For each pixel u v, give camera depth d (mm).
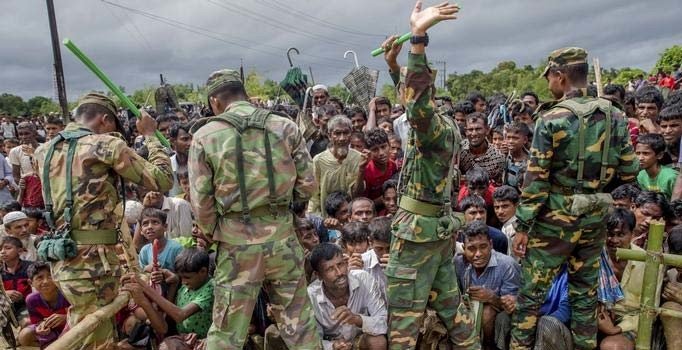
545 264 3502
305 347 3193
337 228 5098
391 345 3449
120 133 3838
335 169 5652
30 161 8836
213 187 3131
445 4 2906
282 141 3182
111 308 3381
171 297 4312
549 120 3346
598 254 3525
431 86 3070
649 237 3504
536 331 3697
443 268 3535
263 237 3105
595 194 3334
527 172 3430
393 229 3443
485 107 9492
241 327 3107
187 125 5945
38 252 3455
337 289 3781
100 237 3447
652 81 16328
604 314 3773
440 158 3264
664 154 5926
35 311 4512
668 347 3648
